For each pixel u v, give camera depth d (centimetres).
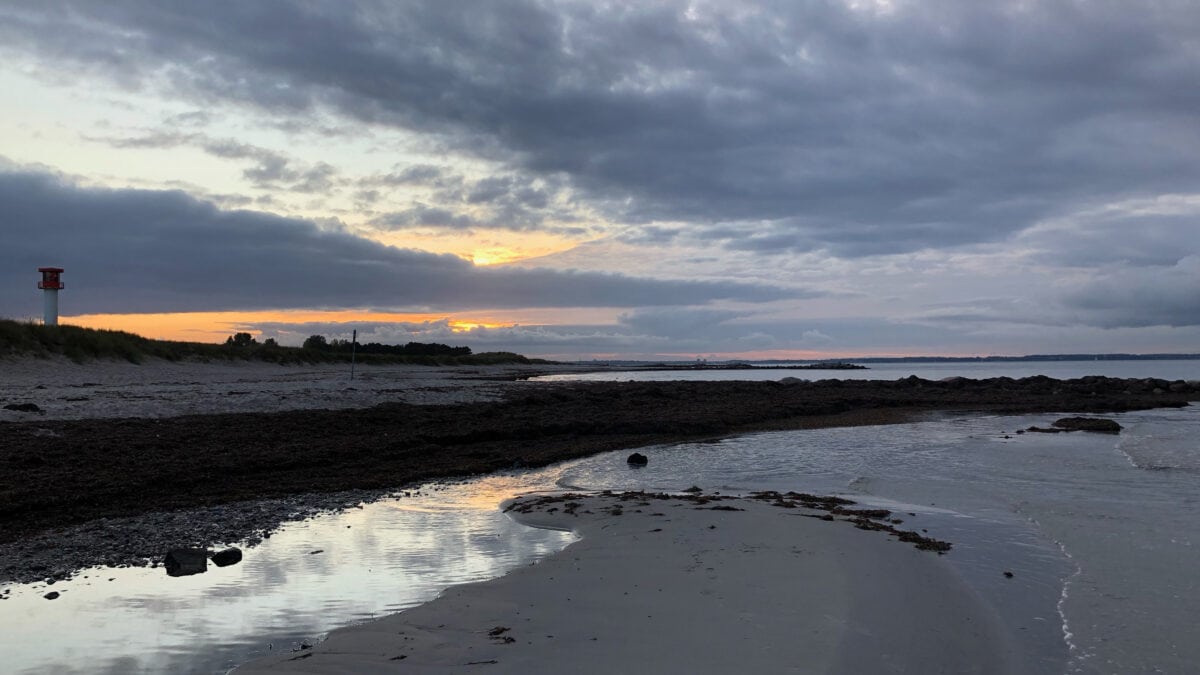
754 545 1008
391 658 624
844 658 607
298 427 2158
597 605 762
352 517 1306
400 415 2544
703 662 594
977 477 1677
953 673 609
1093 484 1563
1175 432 2638
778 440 2516
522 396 3681
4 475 1387
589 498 1433
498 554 1046
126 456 1623
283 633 738
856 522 1166
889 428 2923
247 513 1313
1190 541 1077
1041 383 5438
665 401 3794
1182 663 650
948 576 886
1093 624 741
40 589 883
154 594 862
